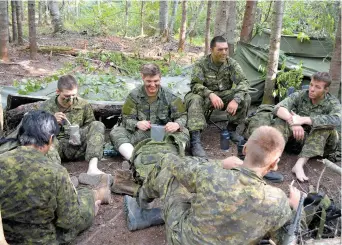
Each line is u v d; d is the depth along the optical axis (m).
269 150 2.03
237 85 4.60
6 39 7.80
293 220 2.27
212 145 4.54
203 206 2.08
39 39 11.20
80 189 3.08
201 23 14.80
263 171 2.08
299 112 4.07
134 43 11.30
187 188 2.28
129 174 3.48
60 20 12.88
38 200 2.32
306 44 5.96
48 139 2.39
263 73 5.54
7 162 2.30
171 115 4.09
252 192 2.00
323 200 2.87
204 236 2.09
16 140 2.72
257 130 2.11
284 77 5.12
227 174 2.07
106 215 3.17
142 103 4.07
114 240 2.90
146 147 3.45
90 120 4.07
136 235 2.95
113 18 15.38
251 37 6.54
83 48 10.01
